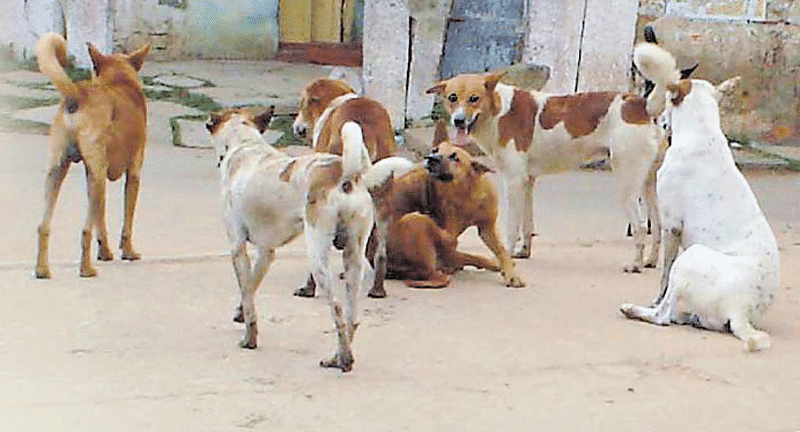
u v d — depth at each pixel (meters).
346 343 4.15
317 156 4.20
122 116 5.32
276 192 4.16
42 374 3.98
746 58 10.13
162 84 10.73
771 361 4.55
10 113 9.52
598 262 6.27
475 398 3.96
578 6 9.22
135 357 4.22
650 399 4.05
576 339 4.74
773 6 10.09
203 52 12.48
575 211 7.67
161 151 8.89
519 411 3.85
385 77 9.41
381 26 9.32
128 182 5.50
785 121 10.47
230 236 4.38
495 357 4.44
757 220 5.04
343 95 5.69
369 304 5.14
